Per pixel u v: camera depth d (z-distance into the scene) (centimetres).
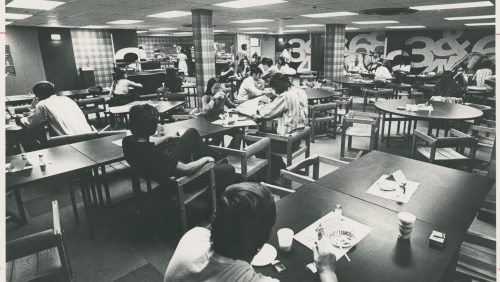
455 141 345
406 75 1325
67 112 402
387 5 668
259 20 1017
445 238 164
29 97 728
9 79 1084
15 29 1070
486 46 1435
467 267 185
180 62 1504
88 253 279
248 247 100
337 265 144
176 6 674
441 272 140
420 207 196
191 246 110
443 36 1538
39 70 1140
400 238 163
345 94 813
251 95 645
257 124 443
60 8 664
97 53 1290
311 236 166
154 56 1984
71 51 1205
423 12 786
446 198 208
